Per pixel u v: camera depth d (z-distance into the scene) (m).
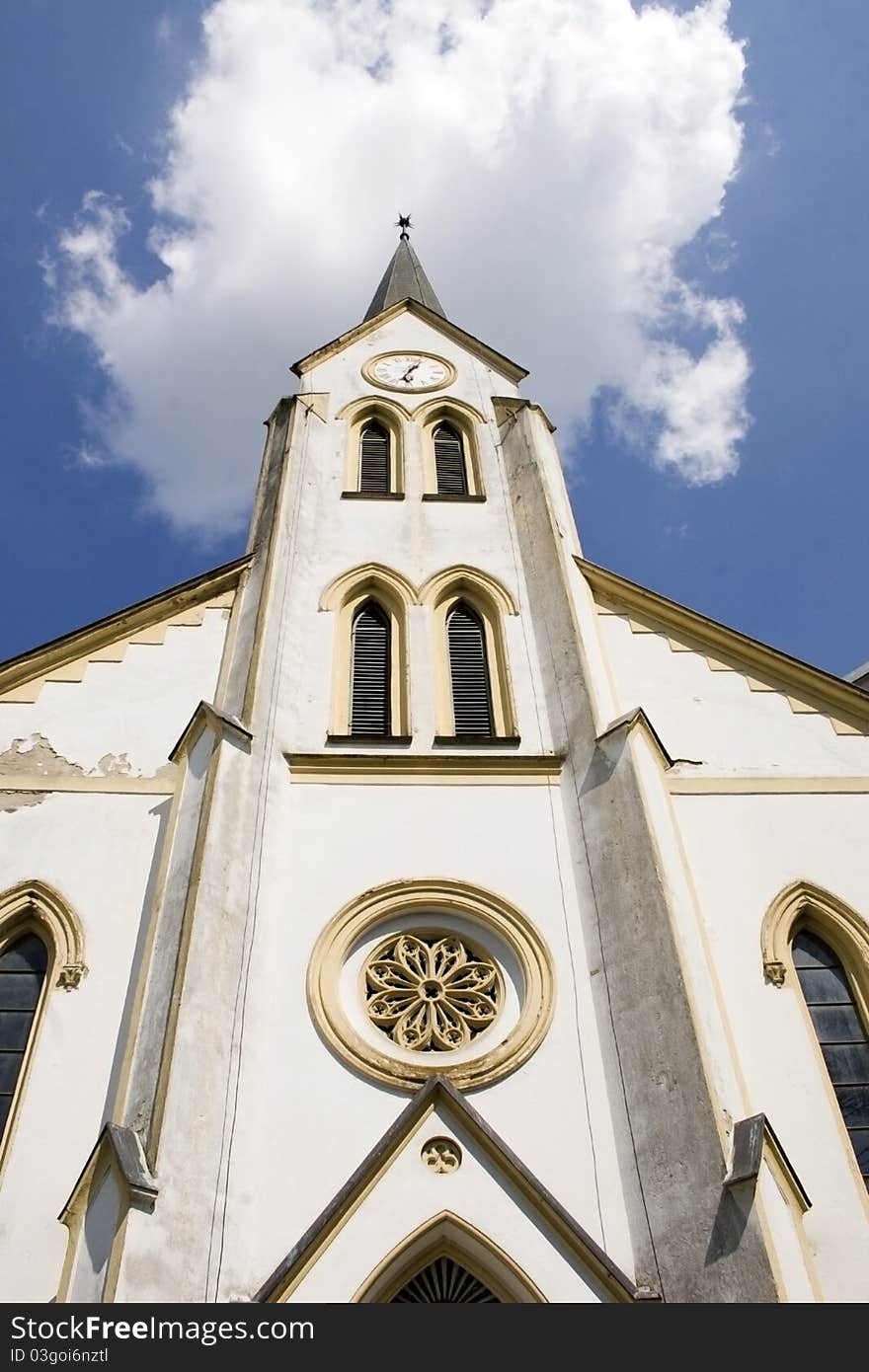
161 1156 10.87
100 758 16.52
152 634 18.61
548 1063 12.76
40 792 15.93
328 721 16.94
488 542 20.75
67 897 14.64
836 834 16.06
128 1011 13.49
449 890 14.41
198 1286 10.35
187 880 13.51
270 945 13.62
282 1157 11.78
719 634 19.02
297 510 20.81
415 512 21.44
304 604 18.98
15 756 16.45
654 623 19.44
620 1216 11.48
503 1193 11.32
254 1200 11.41
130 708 17.33
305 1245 10.77
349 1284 10.61
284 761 15.92
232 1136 11.71
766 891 15.24
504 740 16.55
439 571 19.91
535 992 13.41
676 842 14.98
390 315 29.66
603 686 17.48
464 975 13.86
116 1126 11.09
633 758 15.18
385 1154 11.47
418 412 25.05
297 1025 12.96
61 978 13.80
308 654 18.06
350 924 14.00
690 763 17.05
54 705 17.31
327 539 20.61
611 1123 12.20
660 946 13.08
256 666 16.81
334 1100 12.32
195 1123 11.40
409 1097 12.43
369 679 18.19
